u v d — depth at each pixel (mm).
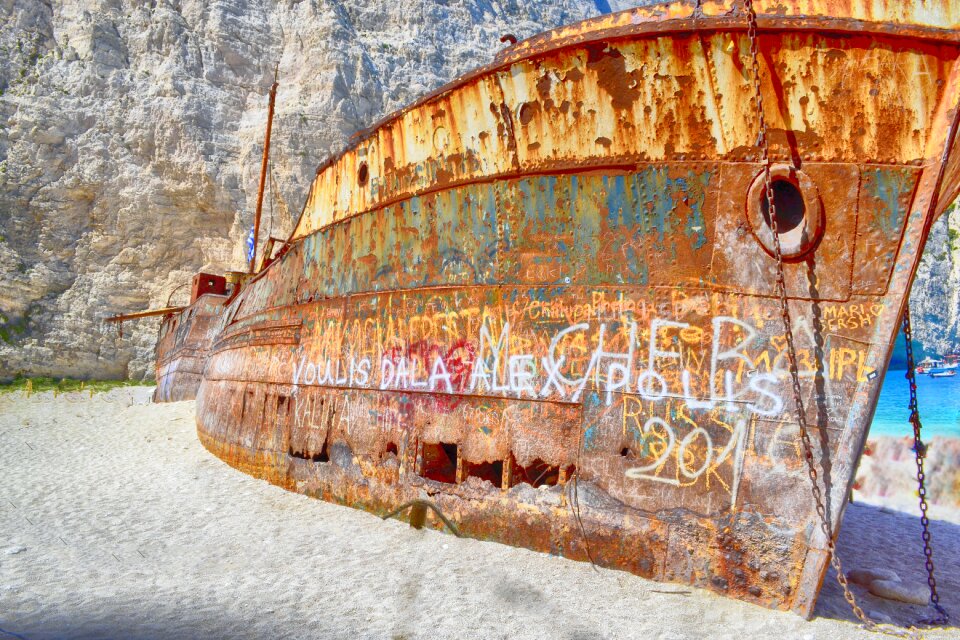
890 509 9859
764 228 4734
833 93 4531
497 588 4688
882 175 4488
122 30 32844
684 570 4730
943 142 4301
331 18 35188
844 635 4066
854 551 6902
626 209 5199
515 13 43719
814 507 4375
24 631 3930
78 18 32281
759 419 4625
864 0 4379
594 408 5211
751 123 4750
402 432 6492
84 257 29516
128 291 29531
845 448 4355
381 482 6656
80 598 4594
